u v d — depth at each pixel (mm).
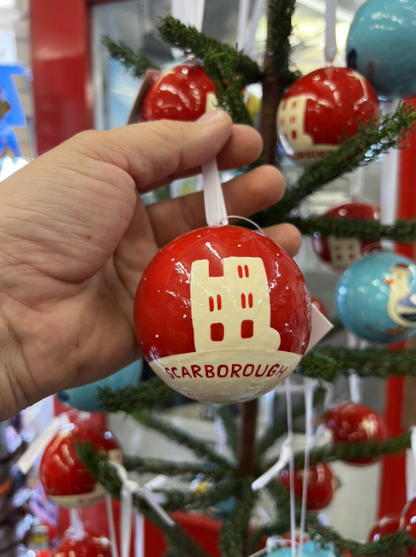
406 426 893
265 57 479
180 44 404
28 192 387
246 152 426
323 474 569
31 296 409
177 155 401
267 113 489
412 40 407
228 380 319
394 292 451
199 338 313
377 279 458
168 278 325
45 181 387
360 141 368
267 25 461
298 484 552
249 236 342
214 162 416
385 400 933
